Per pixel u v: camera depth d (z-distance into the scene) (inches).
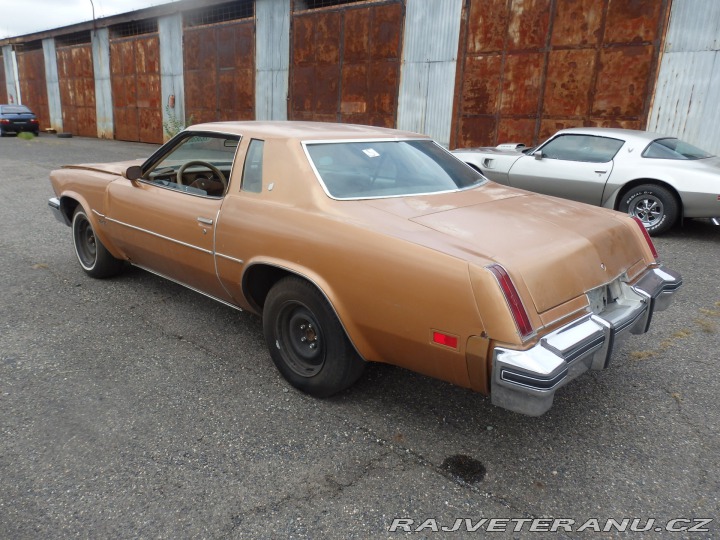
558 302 96.0
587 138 301.7
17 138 931.3
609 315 107.6
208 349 147.2
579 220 118.0
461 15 480.4
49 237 259.6
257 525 86.1
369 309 103.6
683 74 377.7
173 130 805.9
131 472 97.8
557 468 101.7
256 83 685.9
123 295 185.0
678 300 188.4
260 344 151.2
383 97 556.1
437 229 104.1
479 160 332.8
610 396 127.0
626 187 283.6
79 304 176.4
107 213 174.7
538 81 448.1
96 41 944.9
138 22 857.5
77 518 86.7
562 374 86.7
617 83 408.5
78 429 110.1
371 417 117.0
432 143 153.1
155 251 157.9
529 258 95.8
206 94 764.6
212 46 732.7
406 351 102.1
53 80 1096.8
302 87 630.5
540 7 435.2
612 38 404.5
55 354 142.0
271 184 124.7
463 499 93.3
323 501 91.8
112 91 940.6
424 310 95.8
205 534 84.0
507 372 87.0
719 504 93.0
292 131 133.4
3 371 132.3
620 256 116.1
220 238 131.6
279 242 117.5
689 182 264.4
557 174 302.7
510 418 117.6
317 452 104.7
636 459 104.6
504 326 87.9
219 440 107.6
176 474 97.5
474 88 486.6
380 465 101.4
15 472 97.0
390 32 535.5
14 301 177.8
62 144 832.9
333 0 588.4
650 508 92.0
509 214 116.1
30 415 114.4
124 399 121.6
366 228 105.7
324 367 117.5
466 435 111.3
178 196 147.7
